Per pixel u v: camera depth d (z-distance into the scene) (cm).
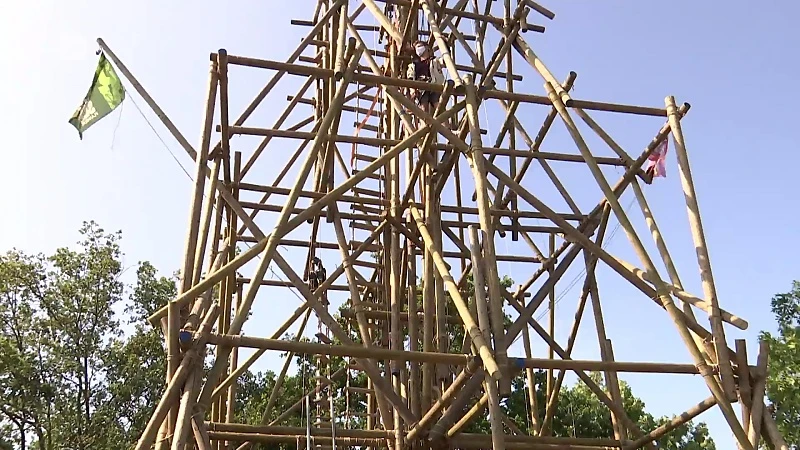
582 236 997
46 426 2789
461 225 1308
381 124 1468
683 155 977
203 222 919
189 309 832
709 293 877
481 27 1377
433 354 803
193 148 1016
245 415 2836
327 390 1571
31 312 2962
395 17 1401
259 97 1070
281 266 940
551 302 1336
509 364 787
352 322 1683
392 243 1197
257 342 768
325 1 1398
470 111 935
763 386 841
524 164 1250
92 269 3062
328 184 1265
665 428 995
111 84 1054
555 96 1027
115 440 2792
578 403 2800
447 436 888
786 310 2875
